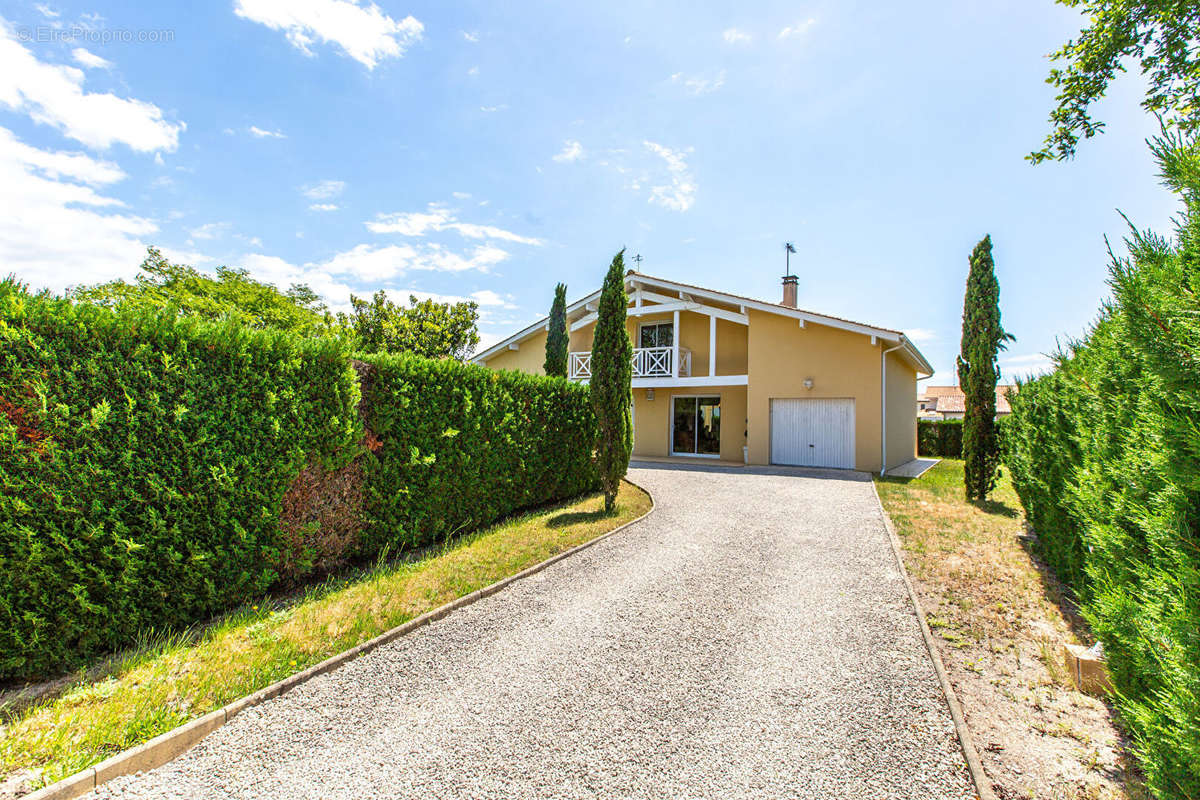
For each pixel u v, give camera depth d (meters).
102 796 2.32
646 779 2.45
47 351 3.30
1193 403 1.76
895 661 3.58
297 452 4.73
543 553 5.96
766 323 14.86
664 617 4.34
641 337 18.53
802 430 14.46
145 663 3.40
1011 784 2.42
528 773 2.49
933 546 6.27
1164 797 1.87
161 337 3.85
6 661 3.10
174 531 3.83
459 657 3.65
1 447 3.11
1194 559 1.84
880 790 2.38
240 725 2.85
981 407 9.29
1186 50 5.72
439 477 6.56
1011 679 3.35
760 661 3.59
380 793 2.36
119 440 3.60
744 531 7.05
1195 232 1.77
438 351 20.62
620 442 8.32
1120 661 2.71
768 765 2.54
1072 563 4.46
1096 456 3.42
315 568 5.27
